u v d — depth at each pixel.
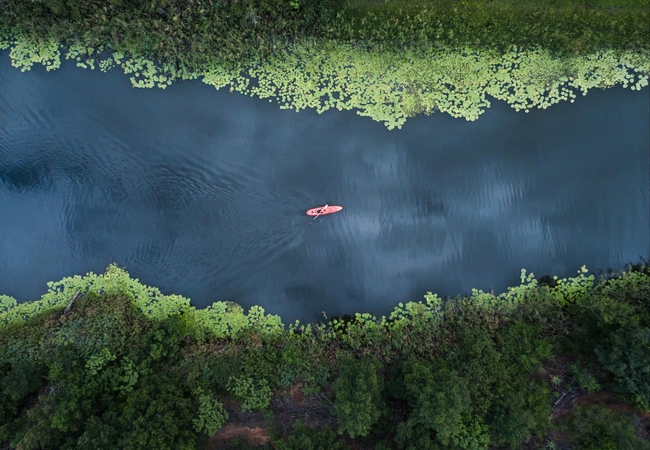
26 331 20.91
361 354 21.86
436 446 17.55
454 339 21.97
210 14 22.84
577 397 20.91
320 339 22.30
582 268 23.52
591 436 19.39
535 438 20.06
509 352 20.89
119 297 22.17
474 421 18.52
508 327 21.97
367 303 23.16
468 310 22.75
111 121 23.56
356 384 18.23
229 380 20.27
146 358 20.09
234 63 23.56
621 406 20.50
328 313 22.97
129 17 22.66
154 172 23.48
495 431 18.73
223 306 22.78
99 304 21.75
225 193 23.53
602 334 20.80
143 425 17.25
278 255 23.44
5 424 18.08
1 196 22.92
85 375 19.17
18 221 22.83
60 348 19.83
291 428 20.14
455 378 18.08
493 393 19.53
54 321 21.19
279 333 22.48
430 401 17.41
